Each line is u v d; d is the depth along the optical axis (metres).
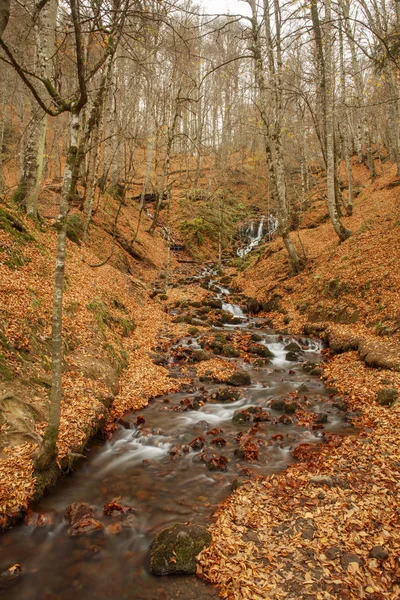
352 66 25.41
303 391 9.90
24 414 6.14
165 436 7.44
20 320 8.05
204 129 45.25
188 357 12.19
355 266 16.08
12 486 5.01
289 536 4.55
